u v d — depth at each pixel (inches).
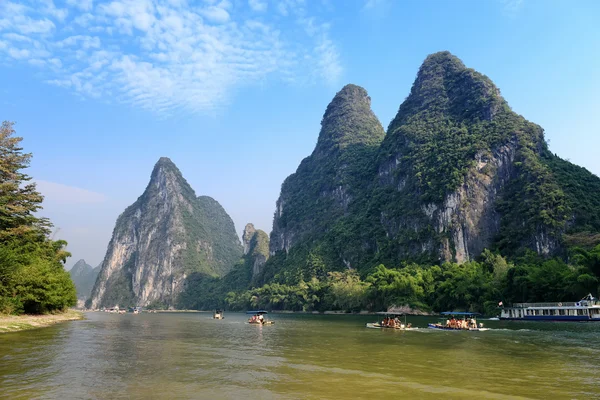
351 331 2301.9
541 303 2987.2
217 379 894.4
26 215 2578.7
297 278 7445.9
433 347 1478.8
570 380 890.1
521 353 1301.7
